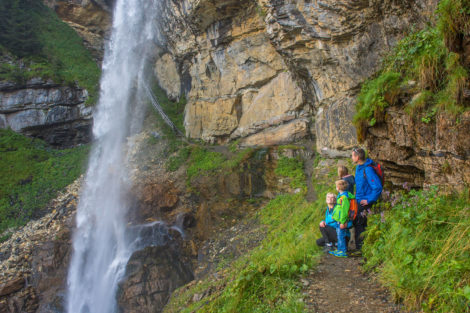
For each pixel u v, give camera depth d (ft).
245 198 45.85
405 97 16.14
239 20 56.85
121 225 48.03
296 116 54.08
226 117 64.69
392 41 30.19
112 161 68.03
